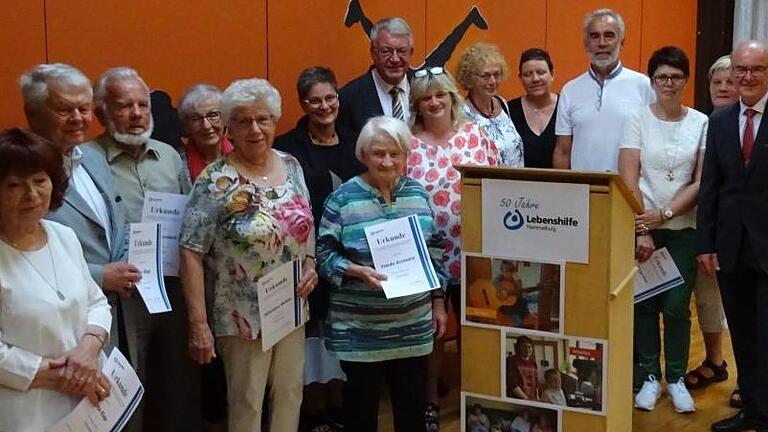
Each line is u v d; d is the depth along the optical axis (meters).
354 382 3.09
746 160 3.57
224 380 3.56
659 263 3.91
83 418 2.25
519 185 2.72
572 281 2.70
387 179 3.02
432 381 3.90
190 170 3.32
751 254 3.56
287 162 2.99
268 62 4.32
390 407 4.23
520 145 4.19
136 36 3.80
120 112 2.85
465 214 2.82
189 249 2.80
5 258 2.17
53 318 2.20
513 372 2.83
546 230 2.71
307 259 3.01
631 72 4.34
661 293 4.16
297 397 3.06
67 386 2.22
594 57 4.29
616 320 2.75
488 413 2.90
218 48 4.11
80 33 3.62
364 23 4.77
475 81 4.12
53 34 3.54
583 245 2.66
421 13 5.08
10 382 2.15
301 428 3.86
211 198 2.78
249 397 2.91
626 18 6.62
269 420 3.07
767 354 3.54
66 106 2.54
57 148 2.24
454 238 3.60
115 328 2.77
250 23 4.23
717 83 4.48
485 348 2.86
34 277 2.20
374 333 3.03
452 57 5.30
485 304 2.84
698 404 4.23
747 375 3.79
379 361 3.06
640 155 4.04
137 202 2.91
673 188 3.97
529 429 2.84
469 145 3.63
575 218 2.66
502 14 5.61
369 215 3.04
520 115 4.53
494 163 3.71
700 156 3.99
